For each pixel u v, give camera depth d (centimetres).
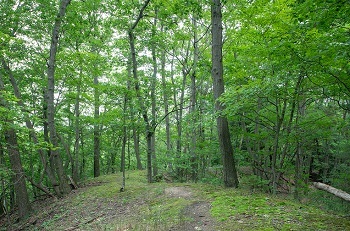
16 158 1185
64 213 982
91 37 1453
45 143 1028
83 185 1439
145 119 1148
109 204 932
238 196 725
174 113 2075
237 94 778
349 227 468
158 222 606
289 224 493
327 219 516
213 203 681
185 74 1673
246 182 1059
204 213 621
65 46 1365
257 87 727
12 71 1312
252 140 1255
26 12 1164
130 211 793
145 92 1146
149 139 1246
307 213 561
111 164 2670
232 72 1034
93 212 891
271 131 1072
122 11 1175
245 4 934
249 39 911
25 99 1505
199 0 1125
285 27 769
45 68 1359
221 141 909
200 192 838
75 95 1465
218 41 900
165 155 1522
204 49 1598
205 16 1457
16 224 1103
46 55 1334
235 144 1377
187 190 902
